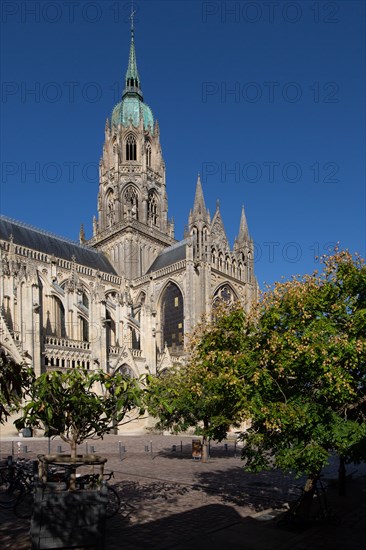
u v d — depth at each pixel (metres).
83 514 13.91
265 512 20.05
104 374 16.39
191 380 27.80
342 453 17.09
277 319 19.23
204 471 32.28
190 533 16.84
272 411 16.47
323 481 28.14
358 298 18.62
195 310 92.62
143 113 121.06
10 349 59.53
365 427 16.38
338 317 18.55
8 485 25.08
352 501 22.67
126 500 22.14
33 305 63.69
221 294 100.06
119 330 84.31
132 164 115.62
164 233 115.56
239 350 20.09
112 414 17.11
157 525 17.89
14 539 15.80
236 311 21.22
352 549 15.20
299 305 18.62
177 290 96.94
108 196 116.88
